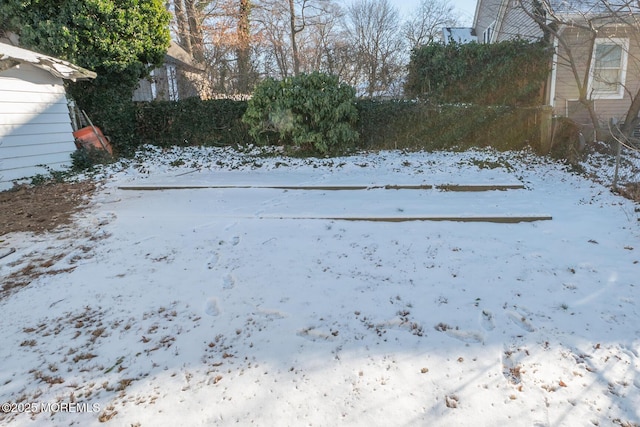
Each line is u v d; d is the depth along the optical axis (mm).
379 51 16891
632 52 9961
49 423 2025
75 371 2400
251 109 8992
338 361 2455
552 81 10180
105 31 8398
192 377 2334
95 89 9023
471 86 10336
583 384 2232
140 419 2037
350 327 2799
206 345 2627
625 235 4414
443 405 2102
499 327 2777
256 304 3107
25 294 3324
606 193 6133
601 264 3713
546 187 6605
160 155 9266
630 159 8109
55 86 7766
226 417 2045
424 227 4770
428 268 3686
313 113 8680
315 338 2689
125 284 3465
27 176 7277
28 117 7273
